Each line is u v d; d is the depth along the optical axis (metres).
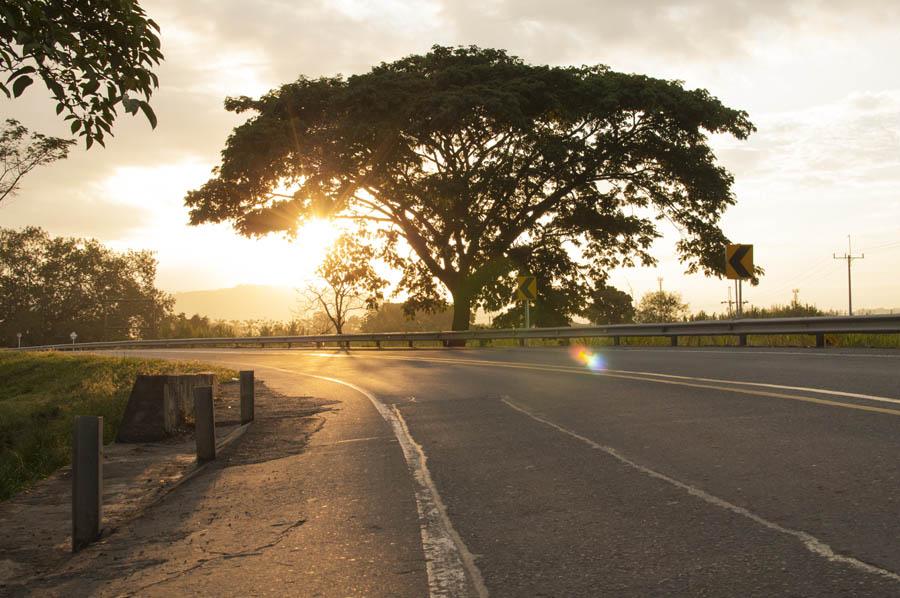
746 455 7.00
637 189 42.94
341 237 45.75
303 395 16.03
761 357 16.91
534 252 43.28
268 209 38.25
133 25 8.03
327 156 36.75
